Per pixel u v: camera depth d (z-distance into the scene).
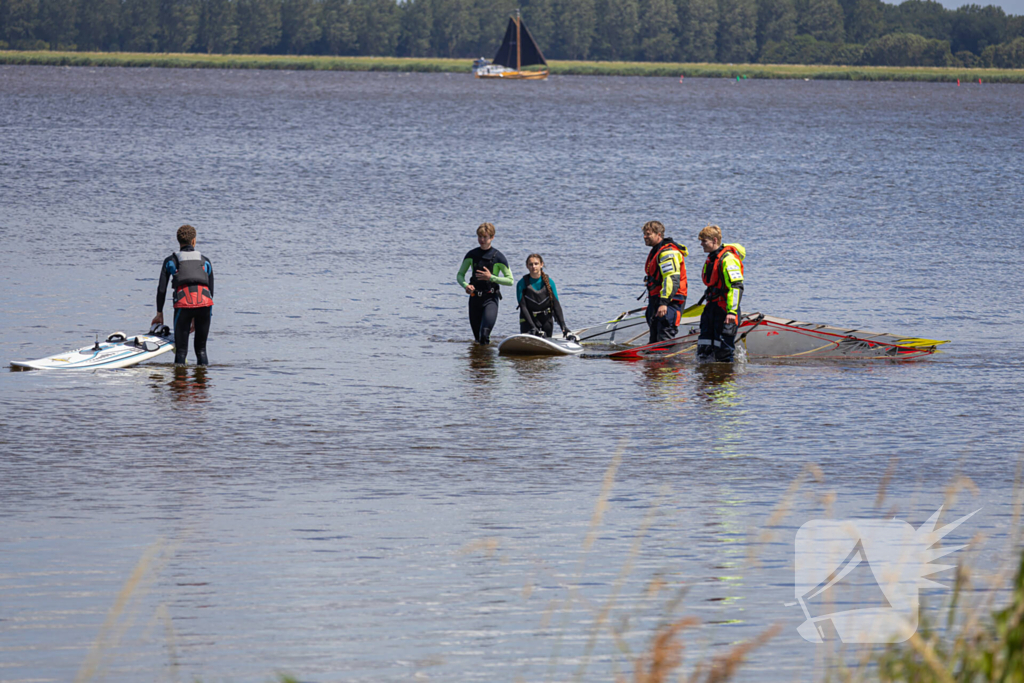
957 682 16.64
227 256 86.19
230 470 35.53
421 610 24.33
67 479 34.22
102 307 66.50
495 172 164.00
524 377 51.66
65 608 24.20
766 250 94.62
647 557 27.58
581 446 39.09
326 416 43.19
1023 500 32.09
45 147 189.62
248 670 21.39
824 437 40.59
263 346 57.62
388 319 65.88
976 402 46.72
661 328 58.56
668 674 21.00
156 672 21.30
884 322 66.19
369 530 29.64
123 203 117.56
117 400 45.31
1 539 28.56
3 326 60.34
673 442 39.75
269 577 26.12
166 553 27.72
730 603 24.61
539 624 23.64
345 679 21.06
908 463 36.94
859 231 108.00
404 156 189.38
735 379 51.81
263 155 185.00
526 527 30.00
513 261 88.00
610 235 102.75
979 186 155.62
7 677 20.97
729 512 31.28
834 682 20.41
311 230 102.00
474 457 37.53
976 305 71.81
